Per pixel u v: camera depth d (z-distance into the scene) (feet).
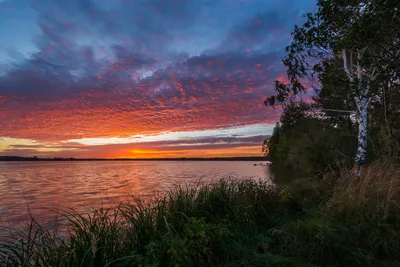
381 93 25.89
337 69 36.24
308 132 66.49
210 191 19.56
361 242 12.43
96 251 10.55
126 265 10.35
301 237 13.19
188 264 10.55
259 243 13.29
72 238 10.85
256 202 20.34
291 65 38.01
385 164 22.11
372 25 16.43
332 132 59.16
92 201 52.65
